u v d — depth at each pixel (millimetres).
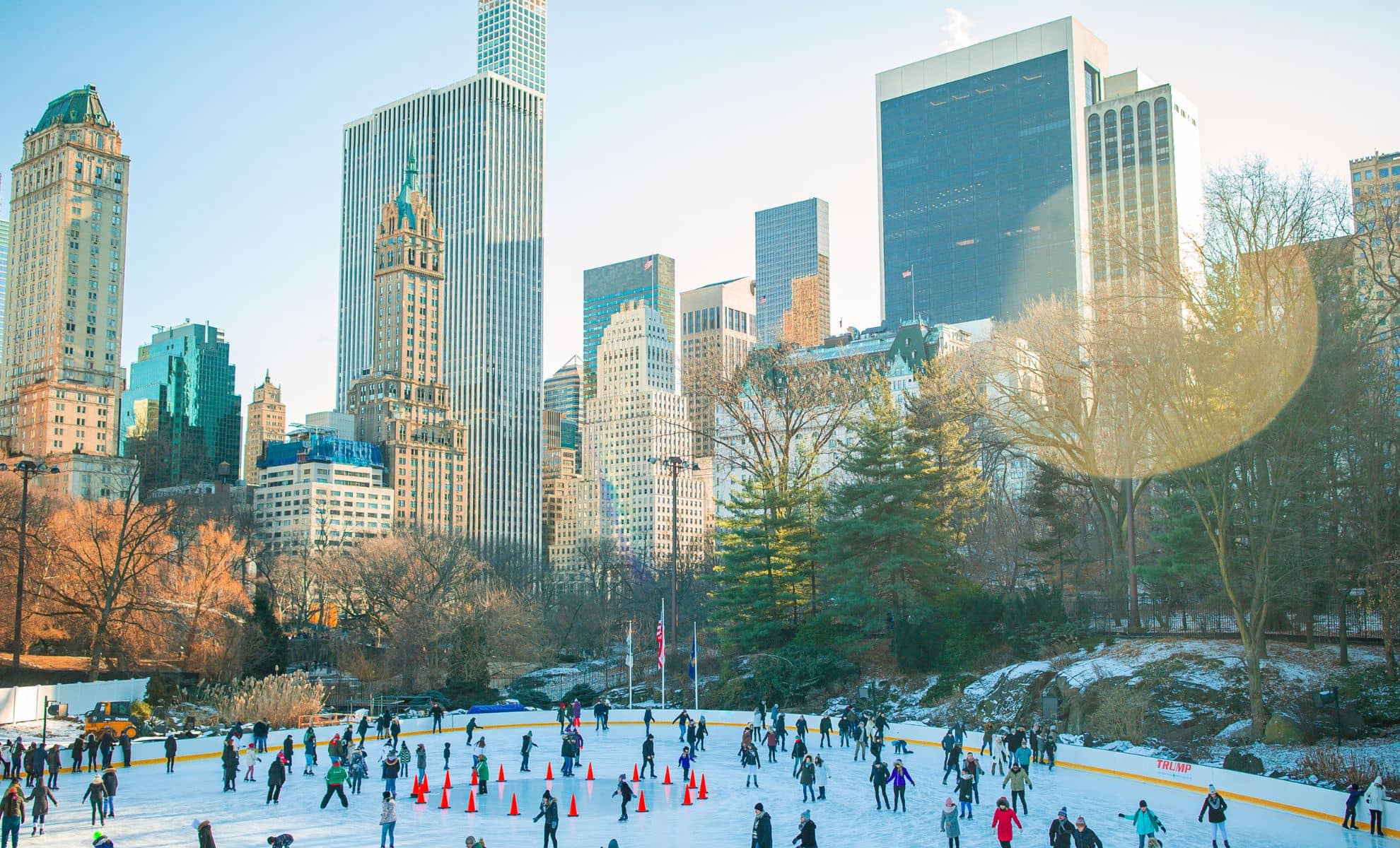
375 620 114750
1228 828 43875
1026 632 78562
